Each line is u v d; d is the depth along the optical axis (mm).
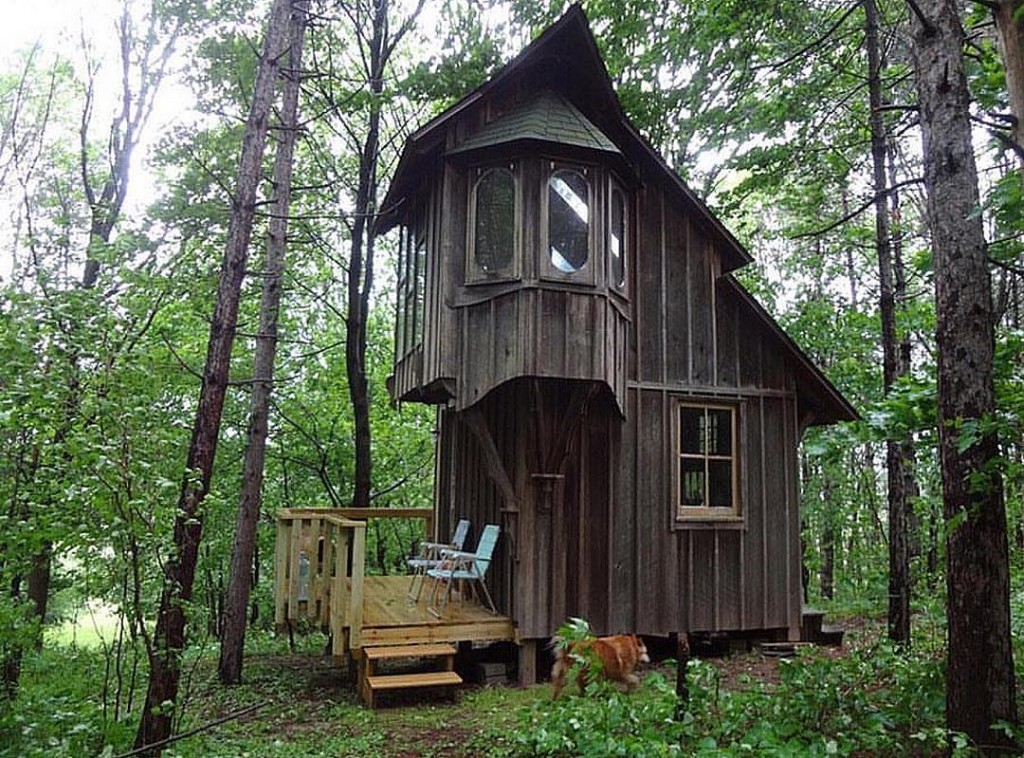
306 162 13719
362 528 6969
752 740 3939
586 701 4582
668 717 4195
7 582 4898
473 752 5281
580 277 7457
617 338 8016
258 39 10320
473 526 9367
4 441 4719
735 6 8477
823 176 10211
